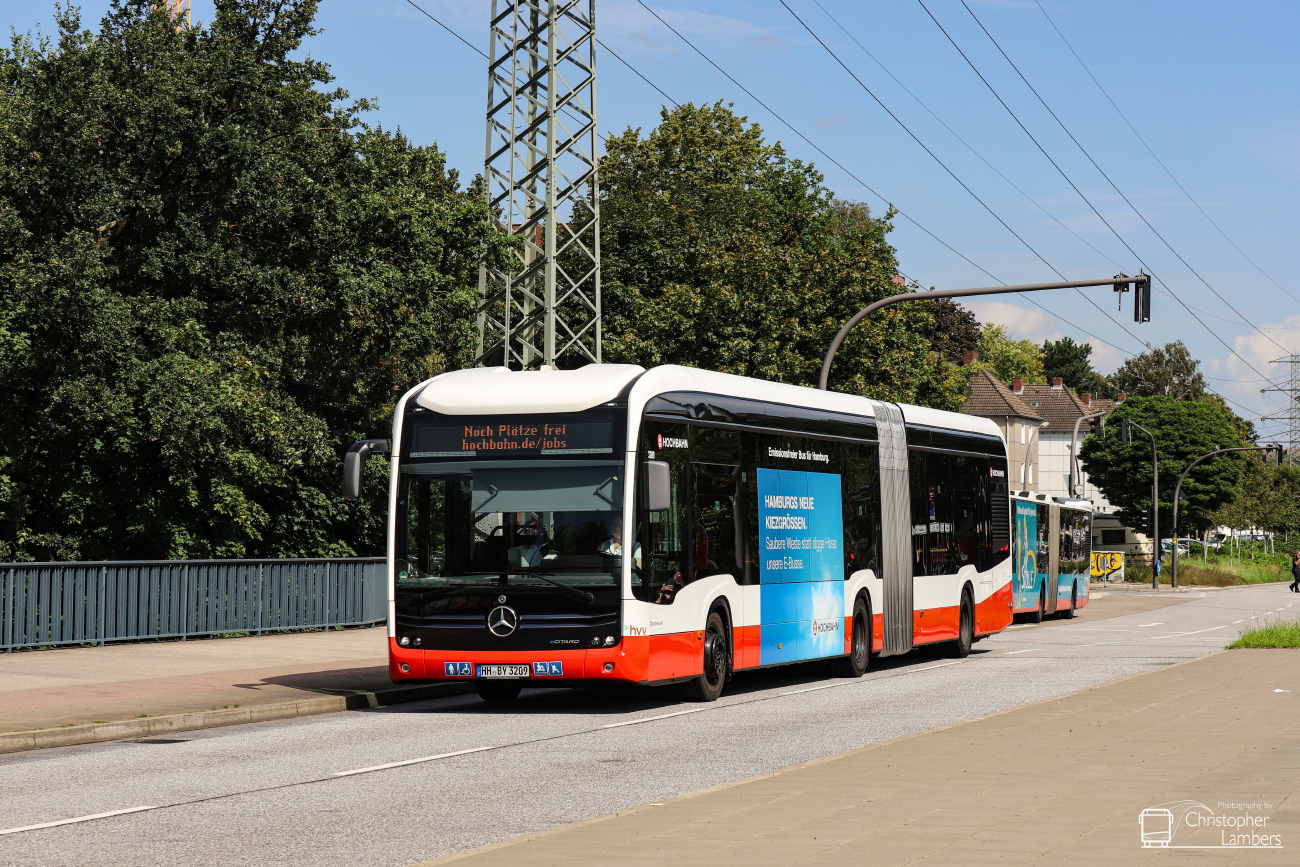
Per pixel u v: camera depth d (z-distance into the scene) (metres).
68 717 13.63
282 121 29.78
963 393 60.16
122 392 26.22
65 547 27.66
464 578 14.93
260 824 8.59
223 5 30.05
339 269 29.36
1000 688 18.19
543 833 7.75
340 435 34.34
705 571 16.23
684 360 42.47
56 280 25.47
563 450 15.00
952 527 23.75
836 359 42.12
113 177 27.31
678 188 58.16
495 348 33.66
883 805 8.56
